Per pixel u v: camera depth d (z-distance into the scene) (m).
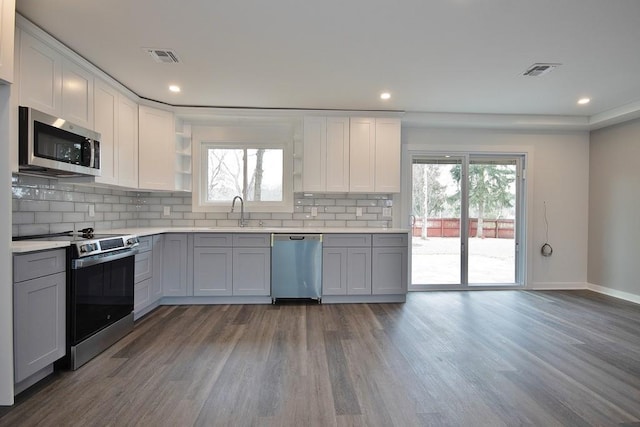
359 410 1.86
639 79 3.31
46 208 2.87
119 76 3.26
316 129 4.25
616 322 3.37
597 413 1.85
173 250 3.87
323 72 3.18
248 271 3.93
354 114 4.30
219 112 4.17
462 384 2.15
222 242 3.91
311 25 2.39
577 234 4.84
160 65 3.03
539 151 4.80
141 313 3.48
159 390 2.05
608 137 4.57
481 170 4.85
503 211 4.85
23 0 2.09
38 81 2.41
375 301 4.08
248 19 2.31
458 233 4.78
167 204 4.46
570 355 2.59
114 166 3.36
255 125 4.55
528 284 4.77
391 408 1.89
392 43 2.63
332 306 3.89
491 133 4.75
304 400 1.96
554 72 3.15
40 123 2.28
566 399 1.99
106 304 2.68
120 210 4.04
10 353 1.87
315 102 4.00
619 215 4.40
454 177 4.79
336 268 3.98
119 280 2.86
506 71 3.14
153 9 2.20
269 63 2.99
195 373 2.27
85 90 2.93
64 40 2.59
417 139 4.69
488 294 4.49
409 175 4.68
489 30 2.44
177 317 3.46
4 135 1.87
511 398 1.99
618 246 4.41
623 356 2.58
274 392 2.04
